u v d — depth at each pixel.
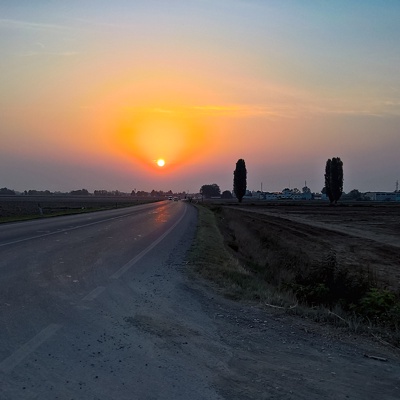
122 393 4.26
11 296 7.92
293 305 8.00
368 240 32.47
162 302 7.94
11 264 11.45
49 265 11.52
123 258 13.43
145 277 10.34
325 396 4.40
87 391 4.26
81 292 8.48
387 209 88.88
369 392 4.54
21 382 4.37
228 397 4.28
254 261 20.70
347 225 46.31
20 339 5.60
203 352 5.48
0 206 76.31
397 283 16.30
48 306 7.31
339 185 125.00
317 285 9.46
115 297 8.17
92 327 6.24
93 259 12.93
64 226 25.81
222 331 6.38
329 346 5.93
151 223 31.81
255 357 5.40
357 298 9.07
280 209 88.06
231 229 39.53
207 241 20.16
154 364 5.00
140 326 6.41
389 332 6.62
